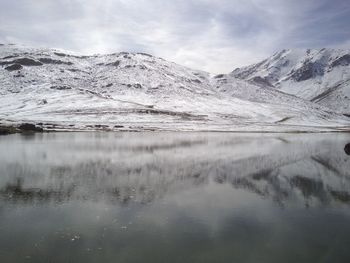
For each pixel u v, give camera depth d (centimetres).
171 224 1920
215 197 2505
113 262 1484
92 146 6081
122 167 3766
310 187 2867
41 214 2080
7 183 2903
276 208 2242
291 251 1595
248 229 1855
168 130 13250
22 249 1597
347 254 1569
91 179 3094
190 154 5012
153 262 1486
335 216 2091
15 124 11744
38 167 3709
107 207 2230
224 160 4400
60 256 1532
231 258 1525
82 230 1820
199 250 1597
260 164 4088
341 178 3272
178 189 2748
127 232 1802
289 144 7169
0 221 1955
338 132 14688
